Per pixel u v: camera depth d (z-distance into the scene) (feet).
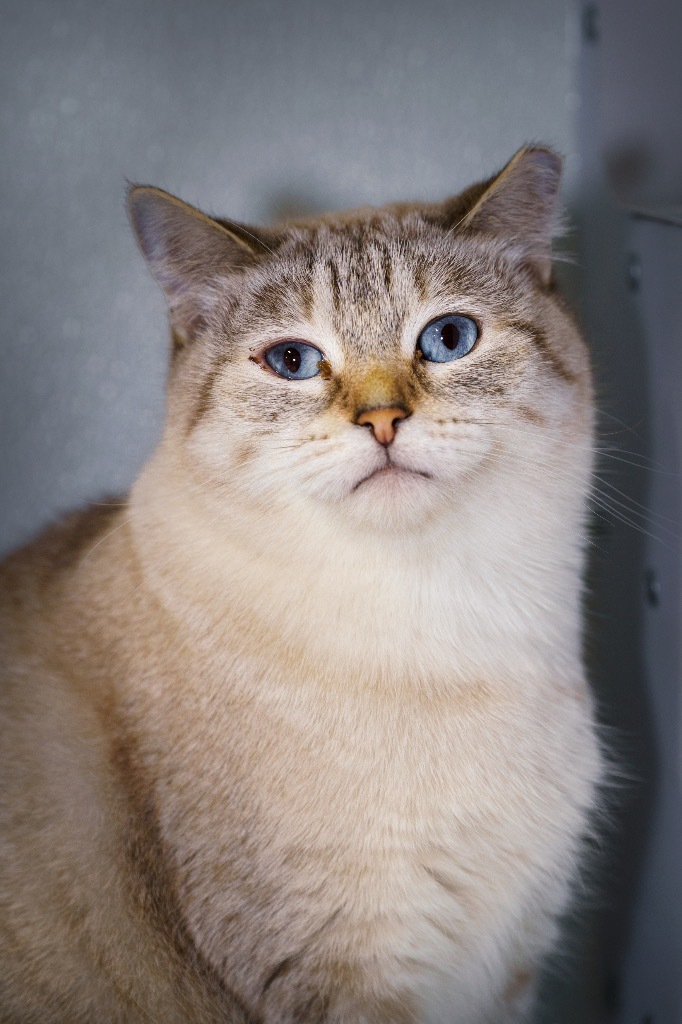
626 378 4.51
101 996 3.70
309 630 3.68
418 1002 3.71
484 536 3.74
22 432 5.23
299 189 5.12
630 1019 4.55
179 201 3.78
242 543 3.75
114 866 3.79
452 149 5.09
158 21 4.93
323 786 3.58
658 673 4.35
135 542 4.02
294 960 3.58
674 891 4.20
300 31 4.99
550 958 4.53
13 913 3.69
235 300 3.91
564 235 4.54
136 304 5.16
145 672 3.89
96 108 4.99
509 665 3.76
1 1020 3.61
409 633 3.67
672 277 4.11
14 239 5.07
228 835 3.62
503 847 3.77
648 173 4.66
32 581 4.37
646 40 4.65
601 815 4.39
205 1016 3.69
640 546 4.44
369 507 3.55
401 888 3.61
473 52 4.99
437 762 3.61
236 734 3.67
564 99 4.95
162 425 4.45
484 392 3.63
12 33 4.88
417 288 3.70
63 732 3.96
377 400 3.49
